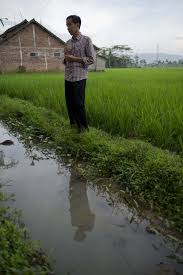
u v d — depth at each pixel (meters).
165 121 5.61
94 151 5.11
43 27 34.47
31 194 3.97
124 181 4.20
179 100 7.17
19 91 11.81
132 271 2.62
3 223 2.96
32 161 5.25
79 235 3.12
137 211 3.60
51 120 7.28
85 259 2.76
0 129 7.54
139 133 5.82
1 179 4.46
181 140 4.99
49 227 3.23
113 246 2.95
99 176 4.48
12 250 2.53
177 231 3.19
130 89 9.82
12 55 33.50
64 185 4.27
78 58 5.41
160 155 4.45
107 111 6.70
